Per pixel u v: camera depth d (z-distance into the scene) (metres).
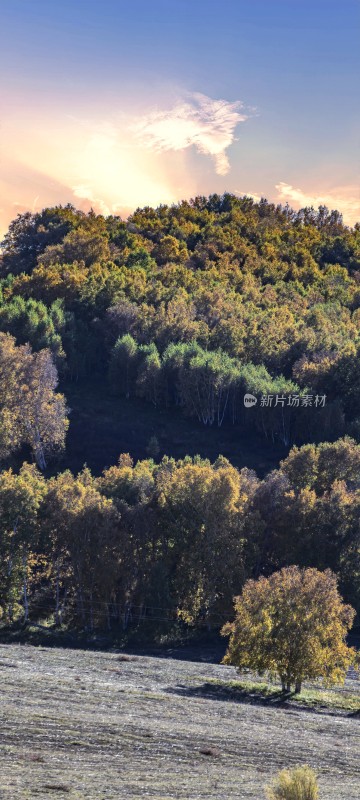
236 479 122.56
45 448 174.62
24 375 177.12
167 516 114.19
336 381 197.75
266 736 48.53
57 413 172.75
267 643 71.69
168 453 179.88
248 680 78.06
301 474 137.75
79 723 43.38
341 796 34.44
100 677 68.31
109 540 106.69
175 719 50.19
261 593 72.75
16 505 106.12
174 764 37.97
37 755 35.62
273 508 120.25
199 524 112.81
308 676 71.50
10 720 41.69
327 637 71.94
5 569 104.69
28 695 51.12
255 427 194.75
